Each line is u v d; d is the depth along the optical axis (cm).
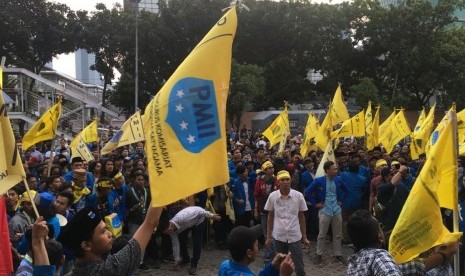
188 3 3544
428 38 3362
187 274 852
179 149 334
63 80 5125
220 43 354
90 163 1028
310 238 1091
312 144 1471
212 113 345
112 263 277
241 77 3238
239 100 3219
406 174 904
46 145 1953
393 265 341
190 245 1051
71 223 280
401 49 3384
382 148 1530
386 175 904
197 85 346
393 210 709
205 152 337
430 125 1274
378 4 3503
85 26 3728
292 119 3353
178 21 3528
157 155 334
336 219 904
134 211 841
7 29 3538
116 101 3803
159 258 934
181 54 3697
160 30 3528
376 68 3697
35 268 320
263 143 1927
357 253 365
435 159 395
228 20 358
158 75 3769
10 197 610
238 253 342
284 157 1344
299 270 706
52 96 3191
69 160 1273
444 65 3328
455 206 402
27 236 418
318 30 3638
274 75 3716
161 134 338
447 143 402
